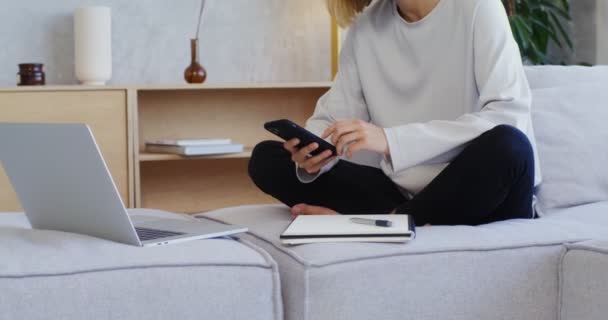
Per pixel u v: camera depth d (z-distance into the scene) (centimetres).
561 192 196
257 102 351
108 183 127
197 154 308
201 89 343
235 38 352
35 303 114
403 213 161
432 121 168
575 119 208
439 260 134
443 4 184
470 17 179
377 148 163
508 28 180
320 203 184
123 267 119
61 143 131
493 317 137
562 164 200
